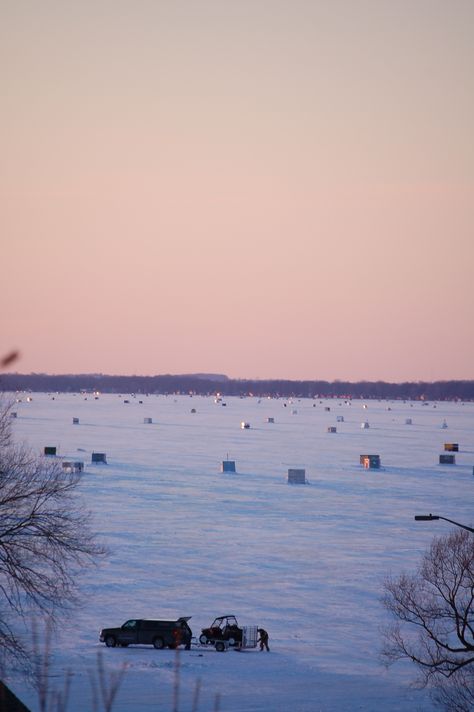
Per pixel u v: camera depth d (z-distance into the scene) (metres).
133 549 106.06
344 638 73.81
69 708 49.53
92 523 121.38
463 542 77.94
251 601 85.25
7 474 56.06
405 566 100.31
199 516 133.25
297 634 74.94
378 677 63.44
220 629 73.00
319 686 60.59
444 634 69.94
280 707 54.50
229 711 53.59
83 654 65.81
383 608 82.62
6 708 24.89
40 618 72.75
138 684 59.06
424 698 57.62
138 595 85.00
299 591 89.12
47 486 58.12
